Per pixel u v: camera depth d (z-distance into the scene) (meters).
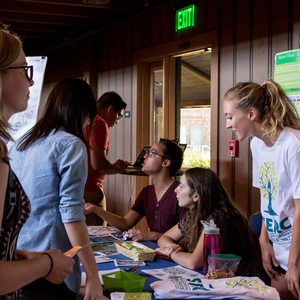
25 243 1.42
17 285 0.92
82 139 1.55
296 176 1.73
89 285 1.37
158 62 4.52
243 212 3.37
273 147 1.83
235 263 1.69
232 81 3.49
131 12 4.48
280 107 1.81
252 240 2.05
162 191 2.65
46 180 1.42
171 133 4.32
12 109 1.10
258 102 1.83
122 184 4.93
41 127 1.52
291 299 1.92
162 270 1.83
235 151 3.42
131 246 2.09
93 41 5.32
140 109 4.62
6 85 1.05
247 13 3.37
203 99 5.49
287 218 1.86
